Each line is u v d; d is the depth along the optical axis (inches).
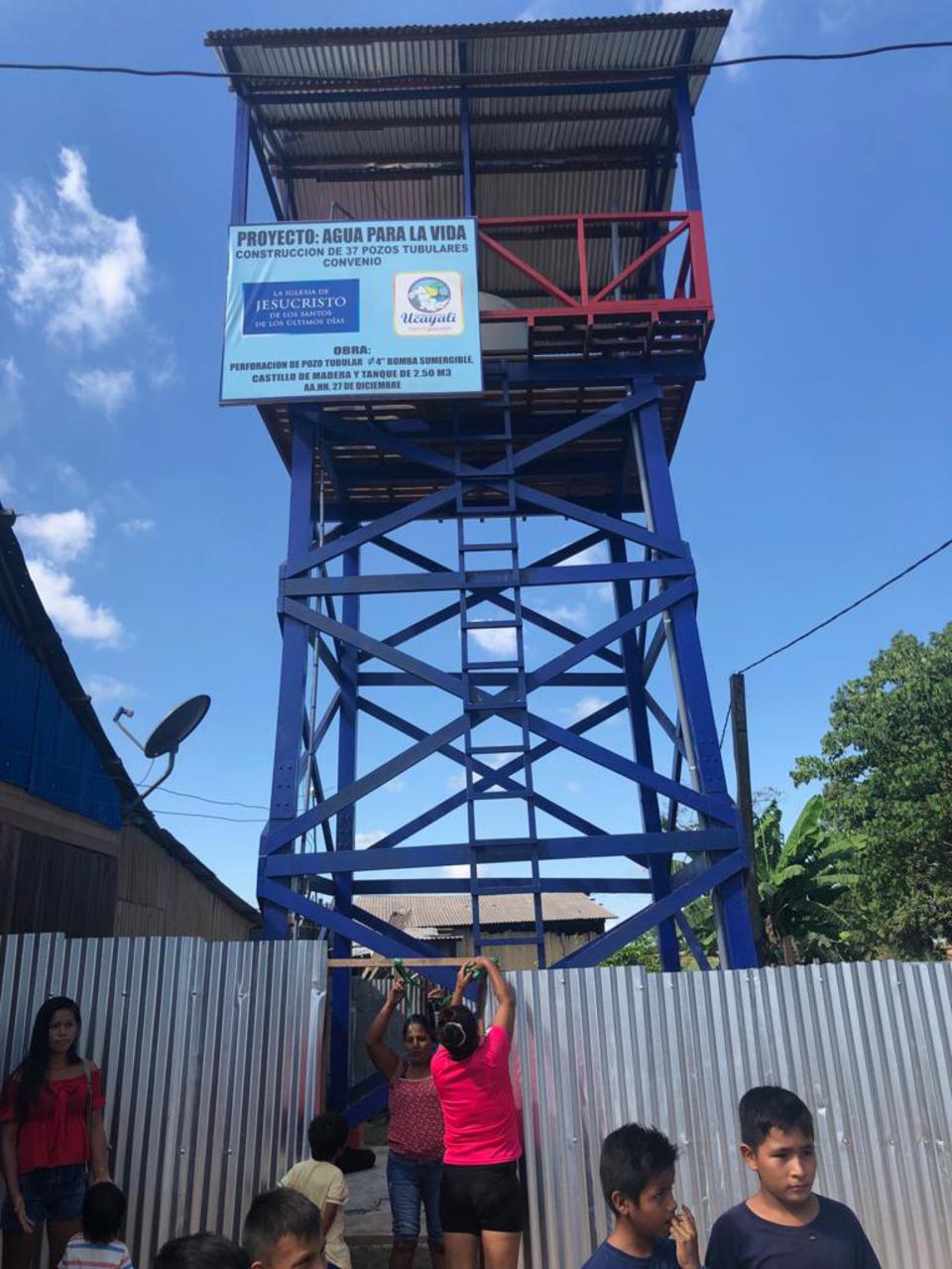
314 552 371.2
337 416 402.6
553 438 386.0
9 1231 214.5
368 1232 329.7
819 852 919.7
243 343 378.3
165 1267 91.2
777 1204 119.1
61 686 400.2
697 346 394.3
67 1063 224.4
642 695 440.5
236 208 394.3
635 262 389.4
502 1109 217.0
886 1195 246.4
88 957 253.1
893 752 1151.6
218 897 724.7
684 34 393.7
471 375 375.2
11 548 329.1
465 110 412.2
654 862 397.4
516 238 471.5
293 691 352.5
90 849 442.6
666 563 364.5
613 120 432.1
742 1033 256.4
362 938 316.2
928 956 1184.2
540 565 470.6
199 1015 253.9
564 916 1052.5
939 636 1192.2
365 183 461.1
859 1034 257.6
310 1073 255.9
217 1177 243.9
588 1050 253.4
